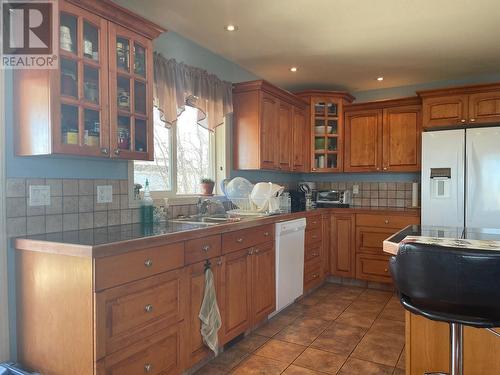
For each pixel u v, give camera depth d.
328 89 4.64
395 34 2.91
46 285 1.62
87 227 2.12
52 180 1.94
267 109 3.53
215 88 3.20
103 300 1.50
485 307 1.16
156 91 2.57
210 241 2.18
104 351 1.51
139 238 1.68
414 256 1.25
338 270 4.15
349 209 4.09
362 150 4.35
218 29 2.81
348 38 2.98
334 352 2.43
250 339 2.63
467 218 3.49
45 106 1.68
